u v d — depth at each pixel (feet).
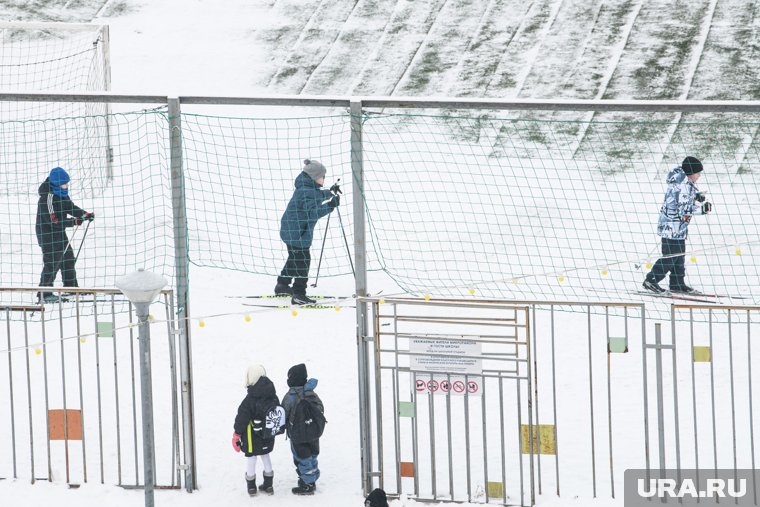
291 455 131.23
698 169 168.25
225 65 271.69
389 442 132.77
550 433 118.11
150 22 290.56
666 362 150.00
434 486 118.93
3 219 201.16
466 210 200.64
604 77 256.52
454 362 117.08
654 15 278.87
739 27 270.46
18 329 160.25
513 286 174.50
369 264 182.60
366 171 214.69
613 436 131.13
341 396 142.41
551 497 118.32
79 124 229.86
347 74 266.36
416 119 242.37
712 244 192.75
